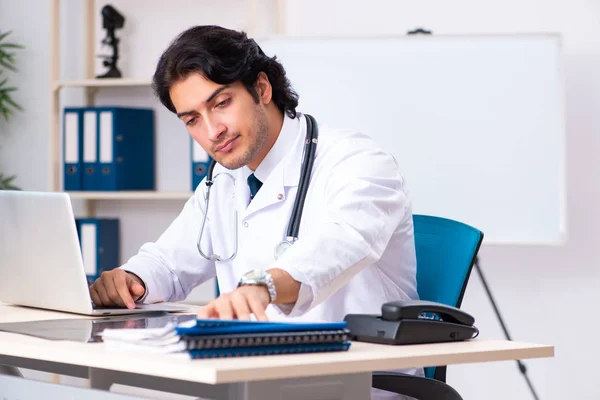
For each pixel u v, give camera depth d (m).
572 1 3.55
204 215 2.03
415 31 3.53
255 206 1.89
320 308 1.85
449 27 3.66
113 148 3.85
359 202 1.64
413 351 1.28
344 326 1.25
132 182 3.95
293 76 3.53
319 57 3.51
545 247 3.60
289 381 1.22
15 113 4.24
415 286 1.97
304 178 1.85
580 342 3.57
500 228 3.40
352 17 3.77
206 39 1.72
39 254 1.77
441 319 1.45
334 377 1.27
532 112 3.38
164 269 2.05
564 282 3.58
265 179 1.94
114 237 4.04
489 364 3.66
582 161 3.55
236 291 1.33
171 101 1.78
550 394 3.61
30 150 4.22
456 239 2.01
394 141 3.46
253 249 1.90
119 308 1.84
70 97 4.18
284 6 3.80
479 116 3.41
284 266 1.44
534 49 3.37
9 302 1.94
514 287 3.63
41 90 4.21
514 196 3.39
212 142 1.75
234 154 1.77
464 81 3.42
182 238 2.12
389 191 1.73
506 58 3.39
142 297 1.95
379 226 1.64
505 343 1.41
